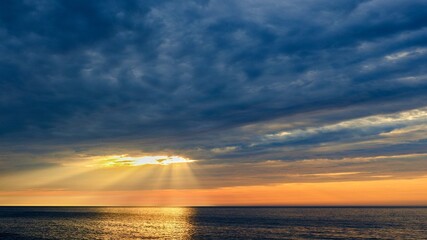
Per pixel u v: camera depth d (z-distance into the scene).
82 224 138.50
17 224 137.50
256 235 98.75
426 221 150.00
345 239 90.12
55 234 100.50
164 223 144.75
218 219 173.88
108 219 172.38
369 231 108.38
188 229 116.88
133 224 138.75
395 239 90.00
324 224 136.25
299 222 148.50
